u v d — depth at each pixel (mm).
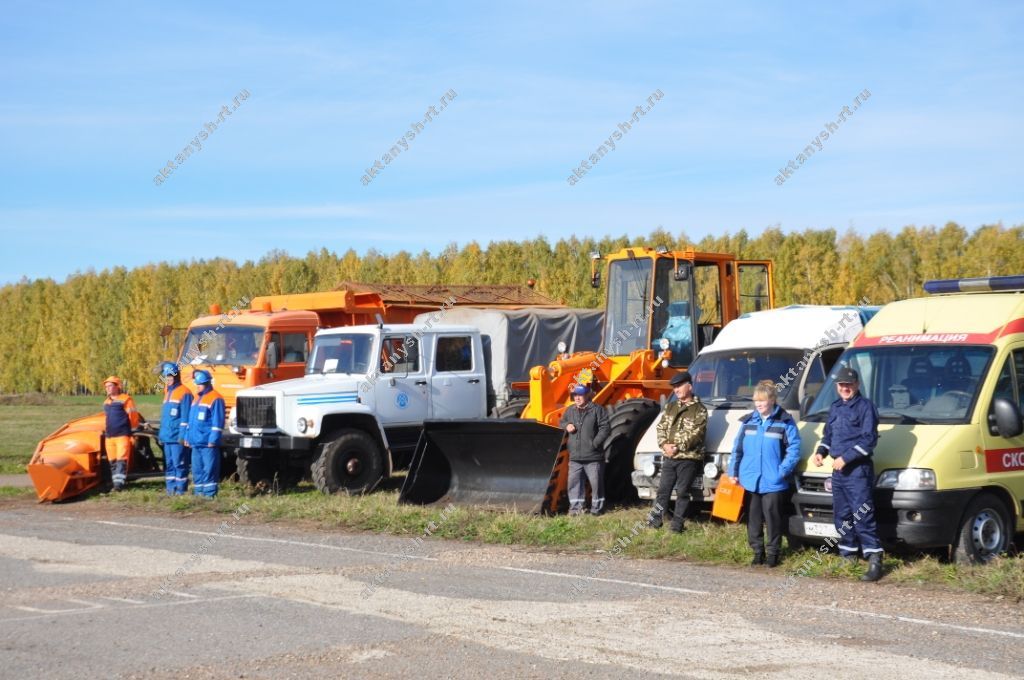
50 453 16906
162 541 12422
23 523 14250
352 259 59000
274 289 62406
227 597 9070
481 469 14648
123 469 17172
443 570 10266
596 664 6848
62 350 75438
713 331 16422
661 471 12039
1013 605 8453
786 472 10117
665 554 10945
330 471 16266
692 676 6559
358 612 8406
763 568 10227
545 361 18609
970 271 40938
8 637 7773
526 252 52562
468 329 18031
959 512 9766
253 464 17516
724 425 12352
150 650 7344
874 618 8023
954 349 10758
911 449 9922
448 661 6961
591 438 13516
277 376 18406
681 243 48125
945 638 7395
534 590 9227
